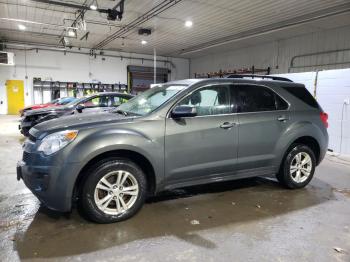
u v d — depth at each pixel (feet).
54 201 9.14
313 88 24.09
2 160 19.08
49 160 9.05
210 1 31.94
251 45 55.42
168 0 31.86
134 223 9.89
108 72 65.00
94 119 10.44
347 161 20.24
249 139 11.99
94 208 9.52
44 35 50.01
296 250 8.31
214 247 8.41
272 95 12.95
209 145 11.11
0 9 35.14
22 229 9.37
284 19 38.24
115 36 49.73
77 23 39.58
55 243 8.52
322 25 40.11
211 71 67.56
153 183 10.56
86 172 9.47
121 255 7.94
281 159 13.00
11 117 51.31
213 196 12.69
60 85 59.88
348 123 22.27
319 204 11.94
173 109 10.65
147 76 69.31
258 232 9.39
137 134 9.85
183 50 63.05
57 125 9.98
